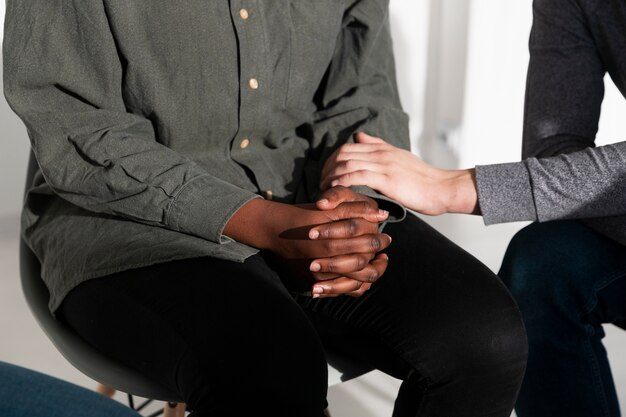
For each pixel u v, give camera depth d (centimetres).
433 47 276
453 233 270
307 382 100
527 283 132
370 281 113
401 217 126
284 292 110
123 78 122
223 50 125
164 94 121
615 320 135
